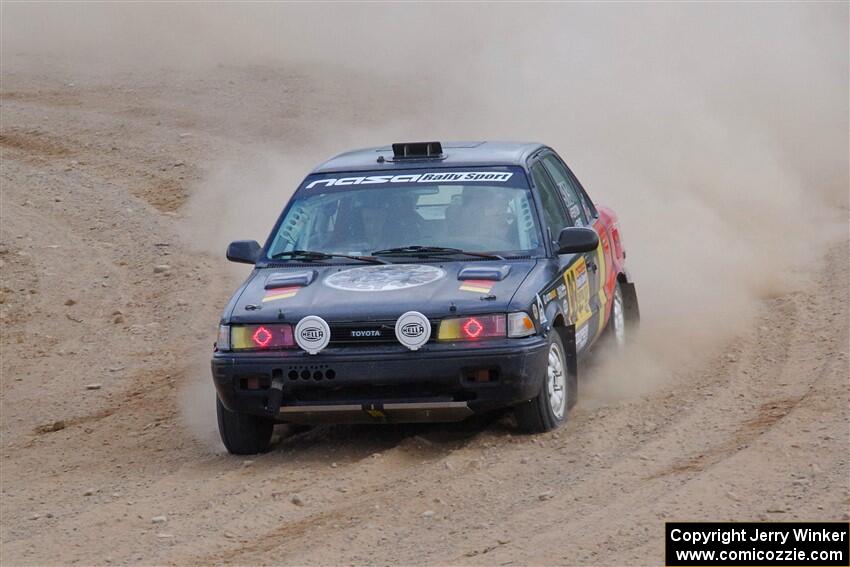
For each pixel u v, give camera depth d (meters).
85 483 27.81
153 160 63.84
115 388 37.03
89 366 39.56
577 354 29.94
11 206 56.88
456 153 31.73
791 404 28.83
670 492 23.33
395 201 30.22
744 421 27.84
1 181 60.47
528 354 26.28
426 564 20.75
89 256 51.09
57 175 61.44
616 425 28.23
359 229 29.92
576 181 34.88
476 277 27.64
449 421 28.08
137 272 49.28
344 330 26.56
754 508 22.12
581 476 24.81
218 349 27.44
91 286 47.81
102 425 33.22
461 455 26.70
